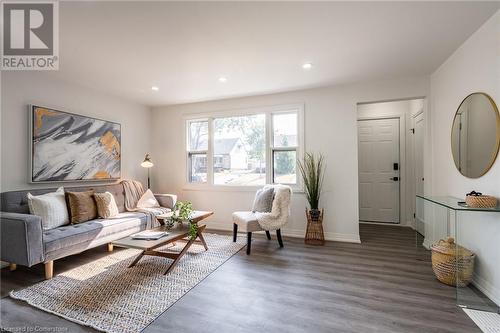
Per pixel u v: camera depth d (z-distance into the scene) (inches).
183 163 185.9
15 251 88.7
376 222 191.2
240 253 123.0
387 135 187.9
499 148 77.8
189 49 100.7
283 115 163.6
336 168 147.0
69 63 112.3
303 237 151.4
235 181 174.4
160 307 75.5
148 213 144.6
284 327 66.3
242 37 91.9
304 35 90.8
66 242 99.1
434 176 127.5
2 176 108.2
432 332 63.9
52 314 72.2
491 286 79.4
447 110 112.2
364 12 77.2
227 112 172.7
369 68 121.8
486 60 83.3
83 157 140.9
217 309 74.6
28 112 116.9
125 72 123.8
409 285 89.0
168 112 190.4
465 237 94.2
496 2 72.5
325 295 82.4
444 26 85.2
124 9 74.5
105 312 72.8
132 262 109.1
